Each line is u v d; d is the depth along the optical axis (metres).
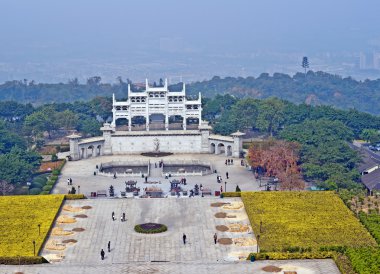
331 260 197.75
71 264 198.25
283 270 190.88
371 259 189.75
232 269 192.75
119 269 193.62
